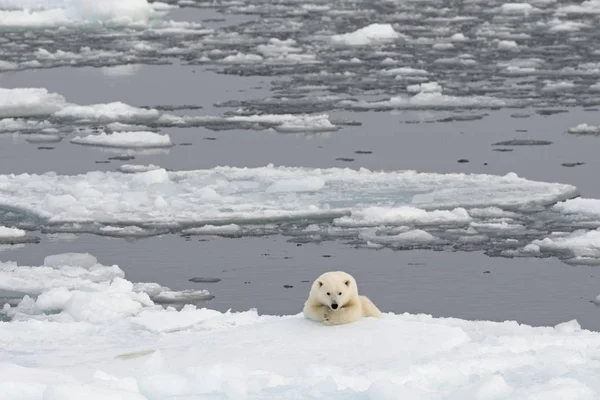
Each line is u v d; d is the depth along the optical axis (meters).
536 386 9.30
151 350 13.09
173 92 53.06
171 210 31.23
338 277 13.59
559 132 43.12
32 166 38.12
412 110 48.53
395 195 32.97
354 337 12.98
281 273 25.66
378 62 60.28
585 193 33.72
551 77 55.16
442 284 24.88
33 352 14.20
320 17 76.75
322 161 38.75
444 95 51.19
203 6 83.81
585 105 48.56
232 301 23.42
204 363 12.11
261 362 12.09
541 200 32.25
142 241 28.45
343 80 55.75
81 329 16.92
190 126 45.50
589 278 25.36
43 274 24.80
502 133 43.16
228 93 52.69
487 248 27.86
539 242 28.08
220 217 30.44
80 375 11.63
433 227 29.78
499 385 9.23
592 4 78.81
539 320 22.33
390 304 23.33
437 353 12.12
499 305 23.31
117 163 38.72
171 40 68.06
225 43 66.94
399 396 9.01
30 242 28.27
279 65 59.84
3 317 21.42
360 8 80.44
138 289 23.89
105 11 73.75
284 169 36.38
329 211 31.02
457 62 59.53
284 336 13.20
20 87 54.09
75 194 32.69
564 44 64.25
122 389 9.10
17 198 32.34
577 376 9.88
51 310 21.75
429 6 80.94
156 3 81.31
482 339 14.21
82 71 58.44
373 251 27.56
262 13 79.38
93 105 48.53
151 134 42.22
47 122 46.03
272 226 30.06
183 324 17.23
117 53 63.44
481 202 32.03
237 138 43.00
